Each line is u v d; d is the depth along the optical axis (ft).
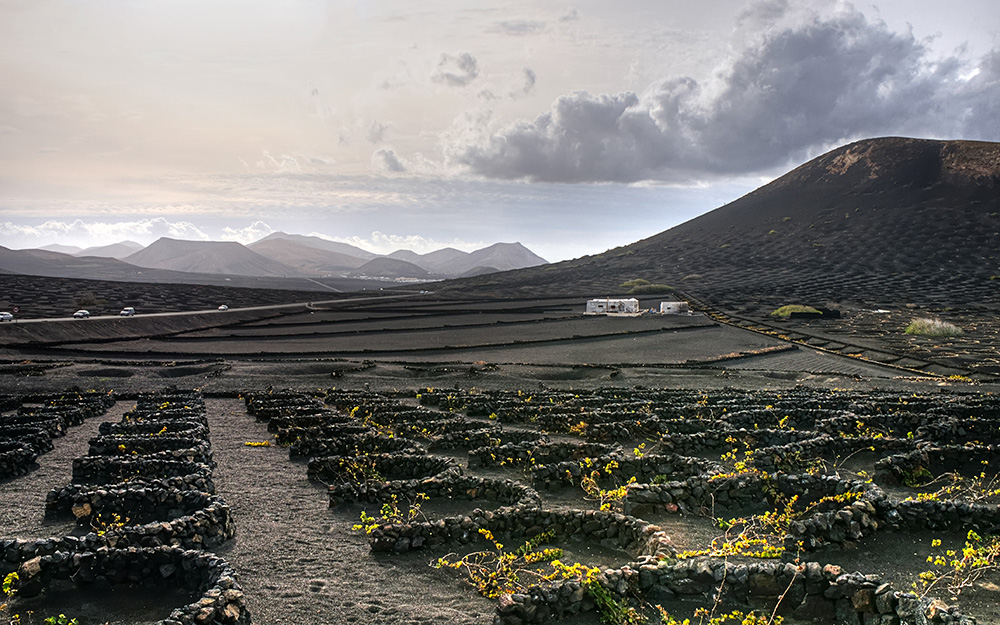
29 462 82.53
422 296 655.35
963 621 35.19
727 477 59.77
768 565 41.50
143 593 44.39
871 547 49.67
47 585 44.65
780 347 280.31
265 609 42.65
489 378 201.16
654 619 39.88
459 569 48.80
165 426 98.89
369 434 91.40
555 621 39.99
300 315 451.12
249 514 62.69
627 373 211.61
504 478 71.51
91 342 298.97
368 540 54.90
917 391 169.78
